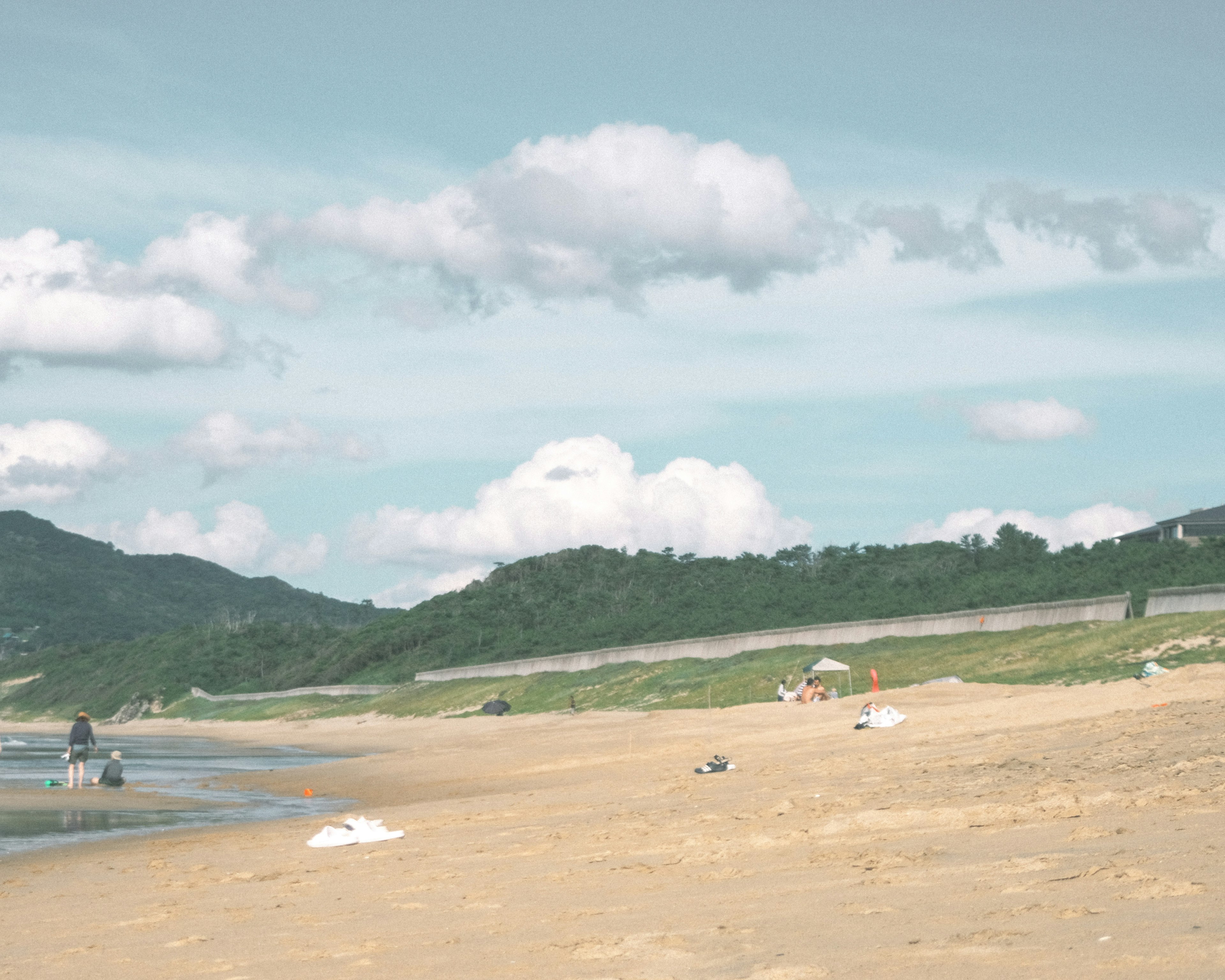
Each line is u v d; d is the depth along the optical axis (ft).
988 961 22.85
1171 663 150.41
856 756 78.28
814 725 114.32
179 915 39.37
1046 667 169.17
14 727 554.87
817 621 345.10
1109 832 36.11
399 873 45.44
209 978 28.99
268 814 88.33
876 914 28.71
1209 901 25.35
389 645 494.18
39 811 90.38
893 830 42.70
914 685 171.22
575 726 180.65
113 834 74.49
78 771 137.39
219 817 86.69
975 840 38.45
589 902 35.35
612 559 606.96
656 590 514.27
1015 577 331.98
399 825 67.10
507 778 109.19
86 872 55.42
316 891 42.60
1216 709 69.05
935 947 24.48
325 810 91.56
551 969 26.58
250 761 184.34
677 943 27.89
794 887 34.04
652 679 258.78
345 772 132.26
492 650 450.30
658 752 110.83
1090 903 26.76
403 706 348.38
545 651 411.13
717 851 42.60
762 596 410.52
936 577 374.22
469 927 32.86
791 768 76.79
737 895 33.88
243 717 431.43
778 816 50.98
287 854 56.80
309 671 524.52
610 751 121.19
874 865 36.14
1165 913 24.73
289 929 35.01
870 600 358.64
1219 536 326.24
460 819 67.10
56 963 32.30
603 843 48.91
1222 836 32.73
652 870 40.27
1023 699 102.12
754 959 25.43
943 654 197.57
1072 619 193.67
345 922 35.40
